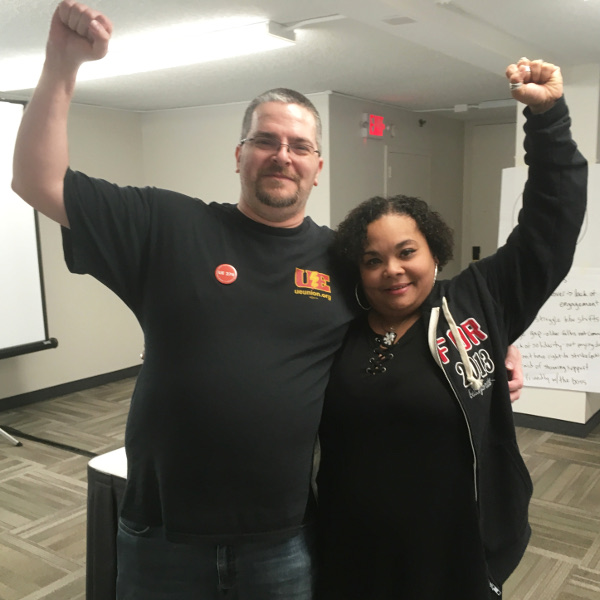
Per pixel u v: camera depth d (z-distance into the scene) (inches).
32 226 167.8
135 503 51.4
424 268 50.2
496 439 50.8
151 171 211.5
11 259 163.5
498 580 50.4
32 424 161.9
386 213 50.4
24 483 126.6
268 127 50.6
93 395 189.0
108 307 201.2
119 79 149.8
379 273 50.5
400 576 49.5
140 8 97.0
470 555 48.3
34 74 142.6
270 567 49.8
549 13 99.7
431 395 48.3
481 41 106.4
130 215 49.2
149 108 200.8
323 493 53.0
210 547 49.3
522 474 51.5
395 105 201.8
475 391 48.4
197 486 48.4
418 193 225.0
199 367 47.8
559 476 128.0
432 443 48.6
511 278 51.4
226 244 50.7
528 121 47.8
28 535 105.9
